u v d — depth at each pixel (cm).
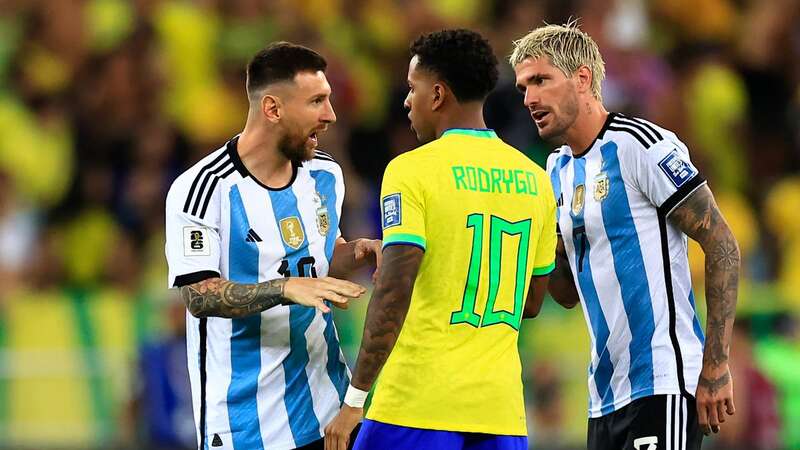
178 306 3306
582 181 1977
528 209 1834
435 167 1786
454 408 1783
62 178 4075
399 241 1761
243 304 1834
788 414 3422
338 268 1981
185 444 3262
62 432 3384
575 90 1948
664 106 4306
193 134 4153
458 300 1791
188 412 3278
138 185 3978
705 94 4509
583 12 4328
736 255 1897
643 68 4319
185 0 4400
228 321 1927
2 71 4275
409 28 4422
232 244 1902
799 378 3453
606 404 1986
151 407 3281
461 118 1831
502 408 1806
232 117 4275
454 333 1792
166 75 4222
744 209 4284
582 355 3416
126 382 3400
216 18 4384
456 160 1797
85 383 3416
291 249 1925
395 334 1766
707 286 1900
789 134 4538
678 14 4738
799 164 4516
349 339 3331
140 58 4219
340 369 1991
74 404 3406
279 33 4331
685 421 1923
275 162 1919
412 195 1772
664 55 4659
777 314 3603
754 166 4509
